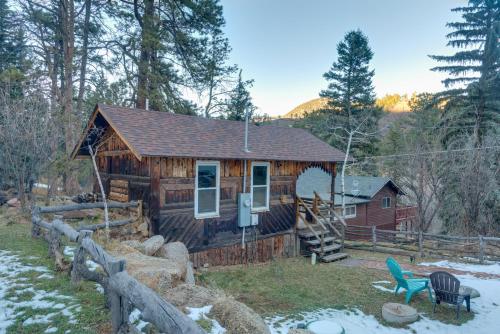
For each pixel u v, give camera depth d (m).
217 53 20.48
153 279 4.60
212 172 9.47
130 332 3.25
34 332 3.57
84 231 5.02
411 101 36.41
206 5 16.97
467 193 14.52
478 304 7.24
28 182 10.75
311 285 8.51
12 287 4.75
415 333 5.97
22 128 10.26
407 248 12.85
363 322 6.36
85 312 4.02
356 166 25.16
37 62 16.66
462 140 16.50
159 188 8.30
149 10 16.44
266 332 3.77
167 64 17.67
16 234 7.95
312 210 13.02
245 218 10.06
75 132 15.12
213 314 3.97
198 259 9.17
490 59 18.19
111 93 17.80
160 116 10.29
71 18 15.57
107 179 10.63
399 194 23.05
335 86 27.23
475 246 13.30
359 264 10.90
